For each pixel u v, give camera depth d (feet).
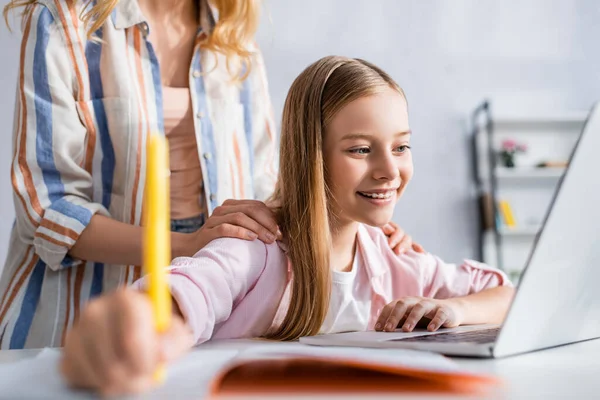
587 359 1.91
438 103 14.23
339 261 3.26
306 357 1.48
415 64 14.21
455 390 1.40
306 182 3.02
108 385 1.21
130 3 4.01
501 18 14.49
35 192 3.62
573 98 14.62
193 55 4.32
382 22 14.12
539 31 14.58
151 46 4.10
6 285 3.88
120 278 3.87
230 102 4.40
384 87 3.00
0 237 12.06
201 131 4.21
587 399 1.31
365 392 1.36
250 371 1.56
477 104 14.34
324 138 3.03
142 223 3.92
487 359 1.91
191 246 3.12
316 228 2.97
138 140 3.91
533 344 2.03
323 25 13.93
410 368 1.41
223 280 2.54
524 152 14.26
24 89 3.69
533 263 1.87
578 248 2.00
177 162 4.20
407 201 13.97
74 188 3.76
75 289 3.80
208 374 1.57
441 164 14.10
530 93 14.53
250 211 3.05
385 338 2.21
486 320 2.91
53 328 3.72
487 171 14.21
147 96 4.06
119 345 1.19
